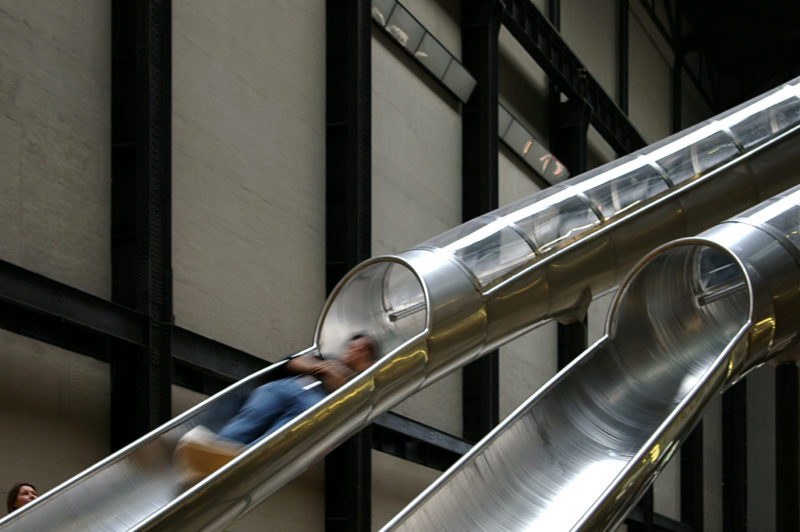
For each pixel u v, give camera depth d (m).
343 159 18.92
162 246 14.11
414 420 19.91
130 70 14.27
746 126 13.59
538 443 9.80
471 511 8.96
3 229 12.39
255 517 16.11
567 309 11.73
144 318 13.74
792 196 10.66
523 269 10.88
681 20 41.38
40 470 12.59
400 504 20.02
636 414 10.37
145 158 13.97
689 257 11.70
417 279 10.84
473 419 22.80
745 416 41.66
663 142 13.59
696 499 35.91
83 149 13.71
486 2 24.08
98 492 8.46
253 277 16.66
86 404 13.37
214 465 8.62
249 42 17.08
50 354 12.91
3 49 12.66
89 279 13.60
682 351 11.30
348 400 8.61
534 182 27.77
